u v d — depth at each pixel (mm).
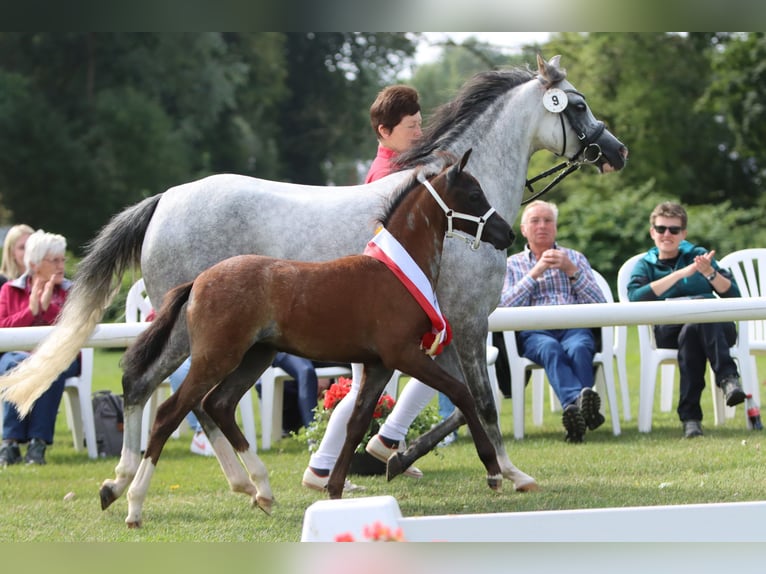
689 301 9711
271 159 46406
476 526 3525
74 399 12062
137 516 7504
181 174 38938
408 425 8844
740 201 37781
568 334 11367
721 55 36625
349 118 52375
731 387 10727
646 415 11508
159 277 8195
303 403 11289
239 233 8055
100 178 37188
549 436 11570
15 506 8500
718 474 8641
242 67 42969
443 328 7133
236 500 8594
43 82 39219
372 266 7121
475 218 7348
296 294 7051
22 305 11328
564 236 28016
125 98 38500
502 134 8633
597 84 37781
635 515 3604
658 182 36781
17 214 37406
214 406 7762
